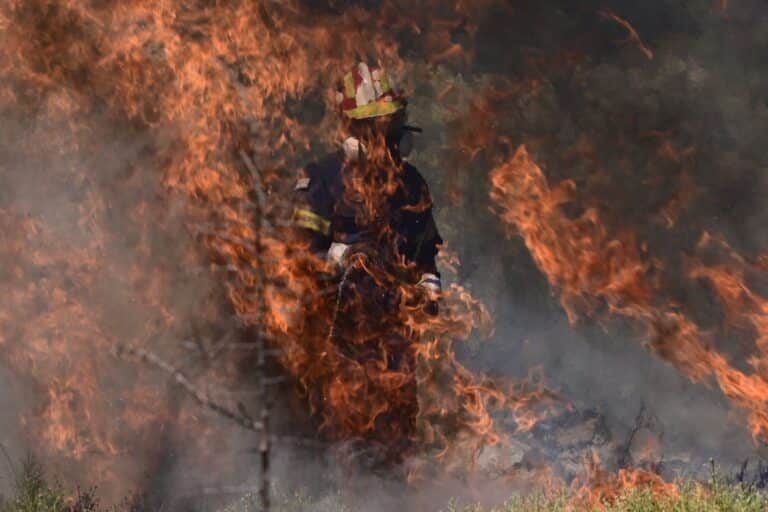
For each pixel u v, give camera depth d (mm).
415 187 15672
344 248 15172
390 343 15352
